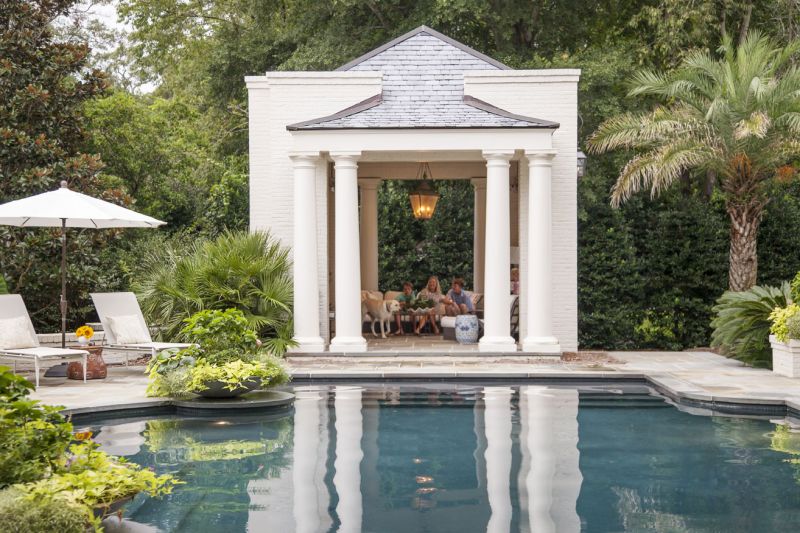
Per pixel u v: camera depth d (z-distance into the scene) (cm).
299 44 2564
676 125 1777
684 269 2077
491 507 677
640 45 2427
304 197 1688
